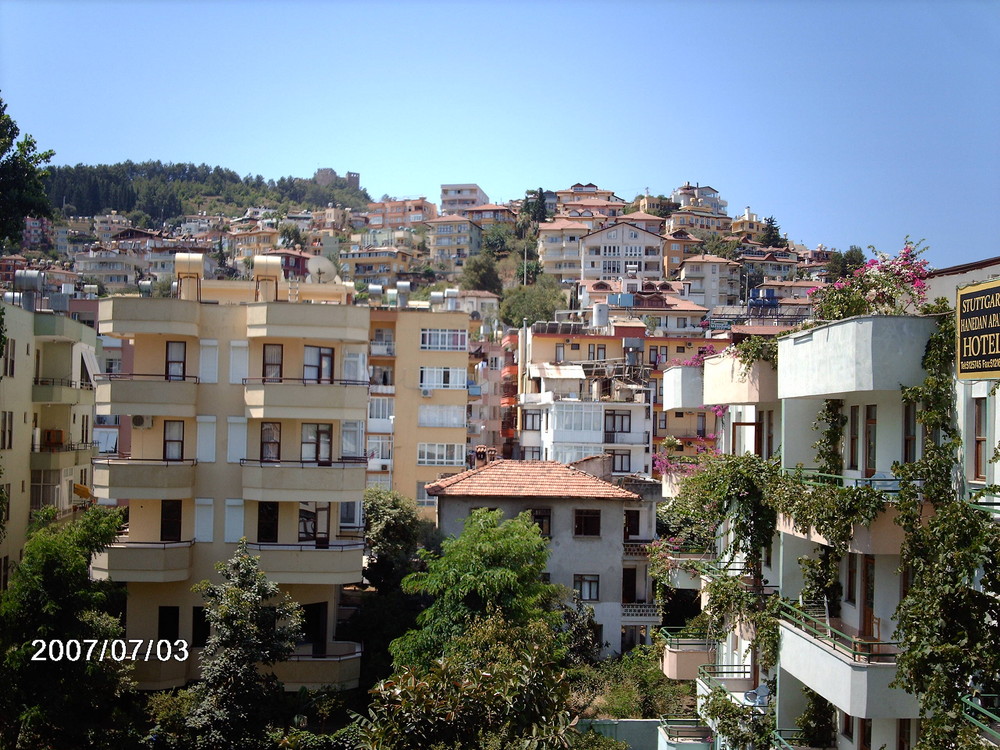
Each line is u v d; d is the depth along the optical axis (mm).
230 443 40875
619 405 73812
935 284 24078
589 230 169000
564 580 45656
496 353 104312
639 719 35562
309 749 32469
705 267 151750
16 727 30078
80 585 31719
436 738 21688
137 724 33125
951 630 16828
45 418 51031
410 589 37438
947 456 18078
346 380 42219
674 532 42062
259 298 44562
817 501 20844
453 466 65312
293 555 39344
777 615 23609
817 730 22938
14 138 39625
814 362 21672
